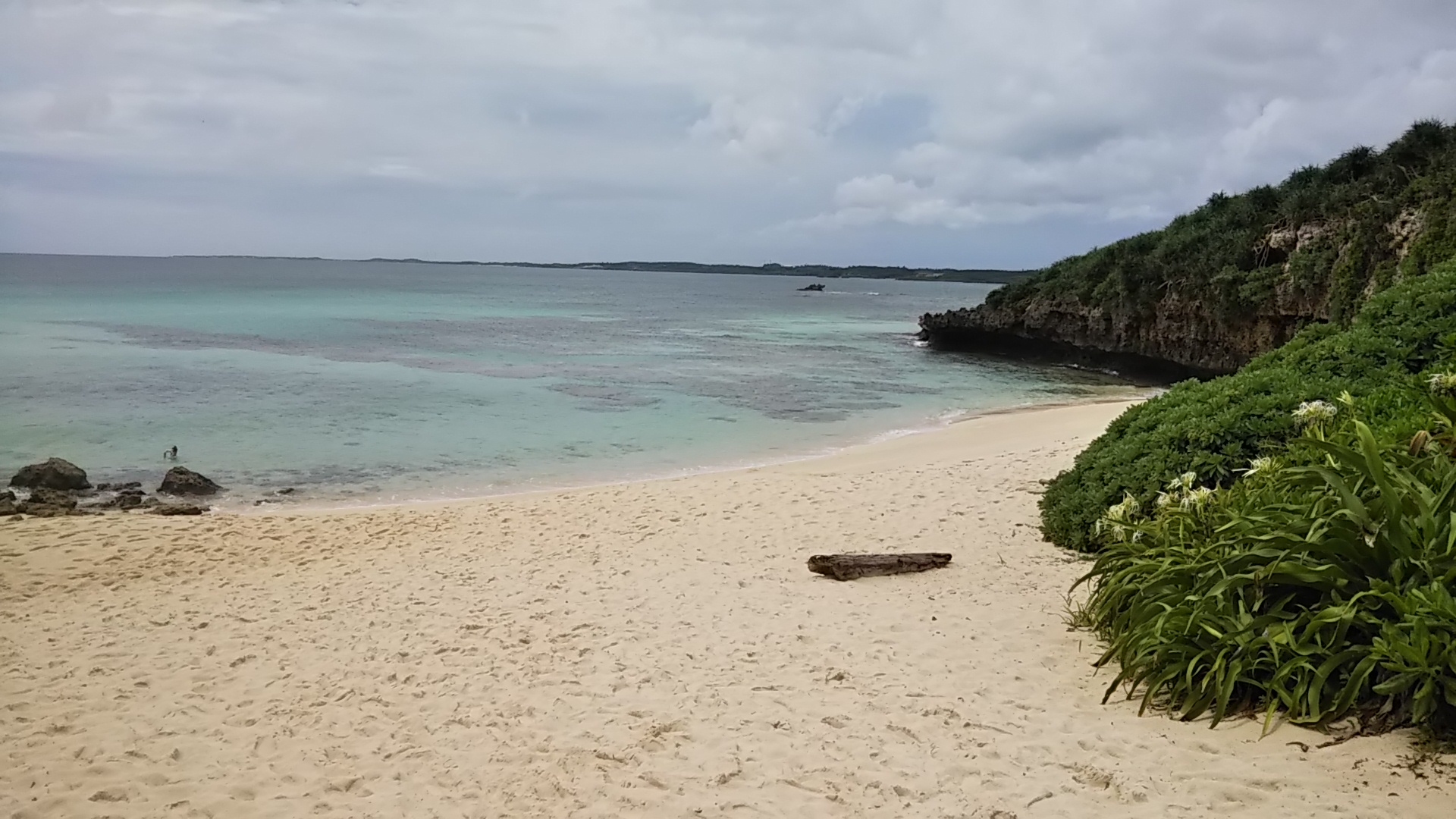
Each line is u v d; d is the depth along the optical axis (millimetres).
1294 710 4270
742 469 16953
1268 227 35688
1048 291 45969
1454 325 8742
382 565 10445
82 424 20703
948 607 7438
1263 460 6562
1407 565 4324
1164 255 39594
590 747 4996
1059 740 4602
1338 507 4871
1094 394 30203
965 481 13359
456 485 16109
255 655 7188
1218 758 4129
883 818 3959
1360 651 4184
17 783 4926
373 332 49312
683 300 115438
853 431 21547
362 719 5719
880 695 5516
